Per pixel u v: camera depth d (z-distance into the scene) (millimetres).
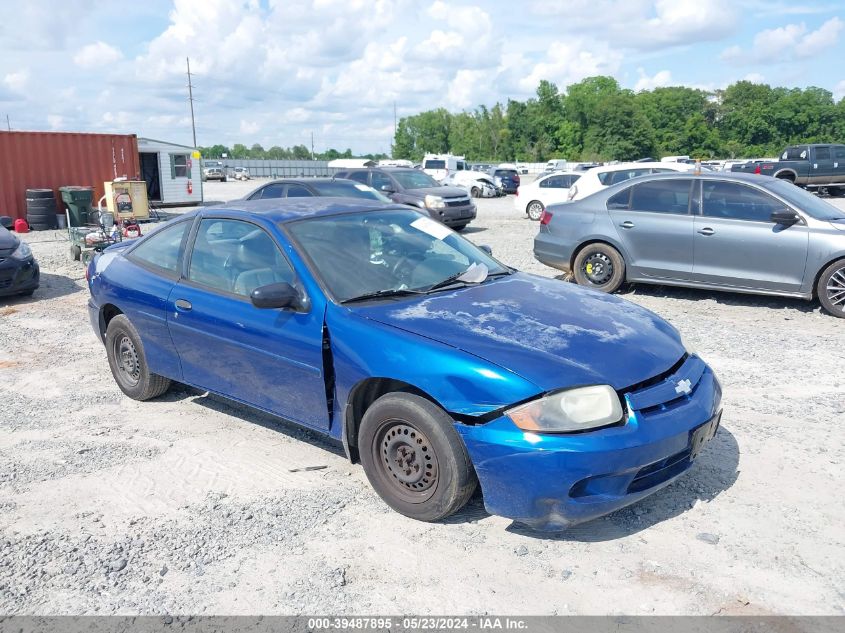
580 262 9398
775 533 3398
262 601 2990
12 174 18547
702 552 3258
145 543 3459
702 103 120000
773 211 8109
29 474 4246
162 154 24641
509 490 3195
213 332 4477
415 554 3307
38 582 3164
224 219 4723
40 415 5250
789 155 28094
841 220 7953
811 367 6023
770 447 4363
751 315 8031
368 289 4059
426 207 16547
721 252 8297
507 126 117562
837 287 7766
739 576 3074
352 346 3707
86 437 4797
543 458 3096
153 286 4988
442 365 3363
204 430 4883
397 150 143500
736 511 3607
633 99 114375
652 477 3330
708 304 8633
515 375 3217
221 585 3111
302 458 4391
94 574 3209
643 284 9938
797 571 3100
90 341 7523
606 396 3188
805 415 4910
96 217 17578
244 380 4418
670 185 8781
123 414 5230
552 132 117250
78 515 3748
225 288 4520
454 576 3131
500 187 34562
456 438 3354
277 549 3379
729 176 8492
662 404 3359
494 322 3686
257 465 4305
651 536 3404
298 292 4035
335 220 4566
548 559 3244
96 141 20062
